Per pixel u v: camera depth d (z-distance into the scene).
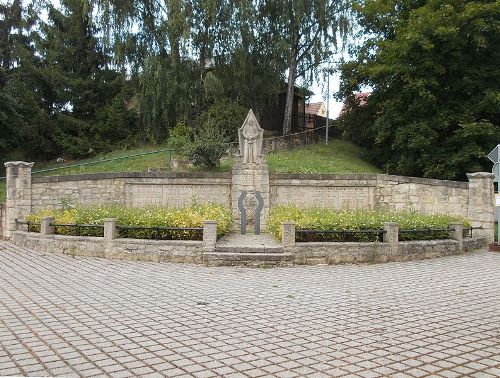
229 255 12.23
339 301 8.47
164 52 28.66
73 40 31.36
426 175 24.81
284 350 5.88
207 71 29.97
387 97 28.58
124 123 31.61
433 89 24.77
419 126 24.30
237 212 18.41
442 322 7.14
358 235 13.05
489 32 23.56
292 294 9.03
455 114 24.52
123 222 13.73
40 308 7.90
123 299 8.58
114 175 19.95
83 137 30.81
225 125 27.09
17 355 5.65
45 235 14.66
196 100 29.41
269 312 7.70
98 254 13.52
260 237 15.57
